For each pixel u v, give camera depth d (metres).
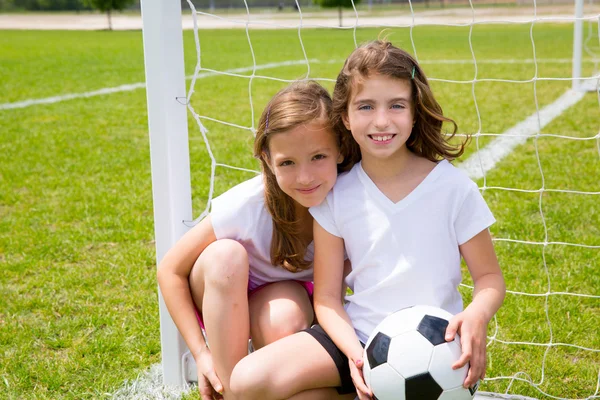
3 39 23.00
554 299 3.09
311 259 2.31
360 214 2.06
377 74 1.95
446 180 2.05
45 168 5.64
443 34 23.08
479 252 2.04
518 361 2.59
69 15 45.69
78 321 2.95
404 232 2.02
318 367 1.93
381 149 1.97
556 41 18.70
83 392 2.42
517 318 2.90
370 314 2.03
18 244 3.94
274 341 2.08
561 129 7.01
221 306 2.00
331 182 2.07
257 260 2.26
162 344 2.40
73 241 3.97
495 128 7.18
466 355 1.80
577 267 3.42
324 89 2.17
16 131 7.25
